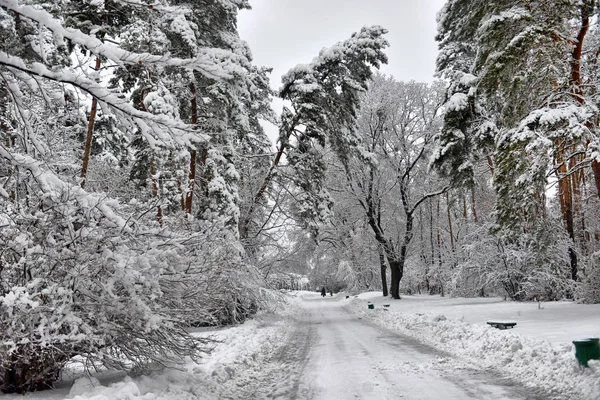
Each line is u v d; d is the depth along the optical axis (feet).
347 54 63.26
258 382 24.81
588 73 46.98
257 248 65.67
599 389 18.06
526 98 42.60
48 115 22.74
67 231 18.10
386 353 32.94
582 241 74.02
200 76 46.44
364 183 102.12
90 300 18.10
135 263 17.61
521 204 40.22
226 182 53.11
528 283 67.92
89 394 16.20
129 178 45.70
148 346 20.44
